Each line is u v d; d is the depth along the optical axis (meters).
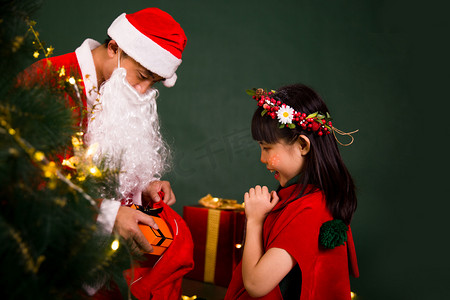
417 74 3.38
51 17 3.17
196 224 2.10
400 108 3.37
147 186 1.53
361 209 3.20
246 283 1.03
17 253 0.55
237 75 3.46
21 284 0.54
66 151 0.74
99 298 0.95
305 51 3.46
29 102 0.63
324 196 1.11
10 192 0.57
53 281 0.61
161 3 3.37
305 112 1.16
